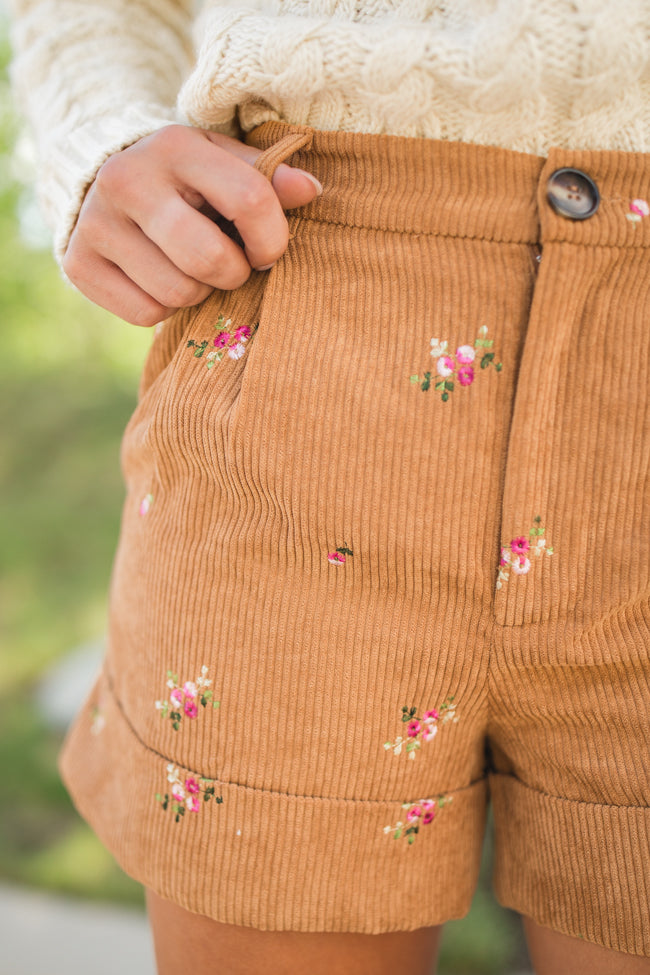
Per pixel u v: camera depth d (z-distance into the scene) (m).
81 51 0.63
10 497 2.61
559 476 0.54
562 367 0.54
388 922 0.58
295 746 0.56
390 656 0.55
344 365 0.54
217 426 0.55
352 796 0.56
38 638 1.81
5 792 1.31
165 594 0.58
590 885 0.56
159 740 0.58
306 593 0.55
